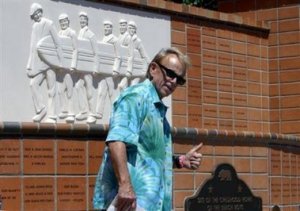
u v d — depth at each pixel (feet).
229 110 31.71
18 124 23.31
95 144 25.21
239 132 30.40
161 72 19.95
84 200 24.86
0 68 23.49
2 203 22.95
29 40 24.18
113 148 18.86
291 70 33.47
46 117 24.63
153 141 19.52
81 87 25.63
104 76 26.32
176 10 29.43
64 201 24.39
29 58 24.14
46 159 23.99
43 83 24.59
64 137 24.47
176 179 28.07
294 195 32.81
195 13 30.27
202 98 30.48
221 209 29.48
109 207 18.85
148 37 28.22
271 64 33.81
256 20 33.68
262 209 31.24
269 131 33.71
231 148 30.19
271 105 33.73
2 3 23.58
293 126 33.37
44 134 23.98
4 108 23.53
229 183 29.91
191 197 28.37
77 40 25.44
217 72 31.27
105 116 26.35
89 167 25.04
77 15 25.66
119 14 27.09
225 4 35.40
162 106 19.86
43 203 23.86
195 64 30.30
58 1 25.05
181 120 29.53
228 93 31.71
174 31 29.50
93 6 26.18
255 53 33.22
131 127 19.11
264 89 33.55
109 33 26.63
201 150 28.96
